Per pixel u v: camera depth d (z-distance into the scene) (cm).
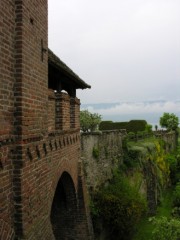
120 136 2573
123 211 1772
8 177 684
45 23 905
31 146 779
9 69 689
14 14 711
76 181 1425
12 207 704
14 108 716
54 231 1489
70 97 1377
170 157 4275
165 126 6303
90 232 1510
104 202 1762
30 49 771
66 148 1218
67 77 1230
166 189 3756
